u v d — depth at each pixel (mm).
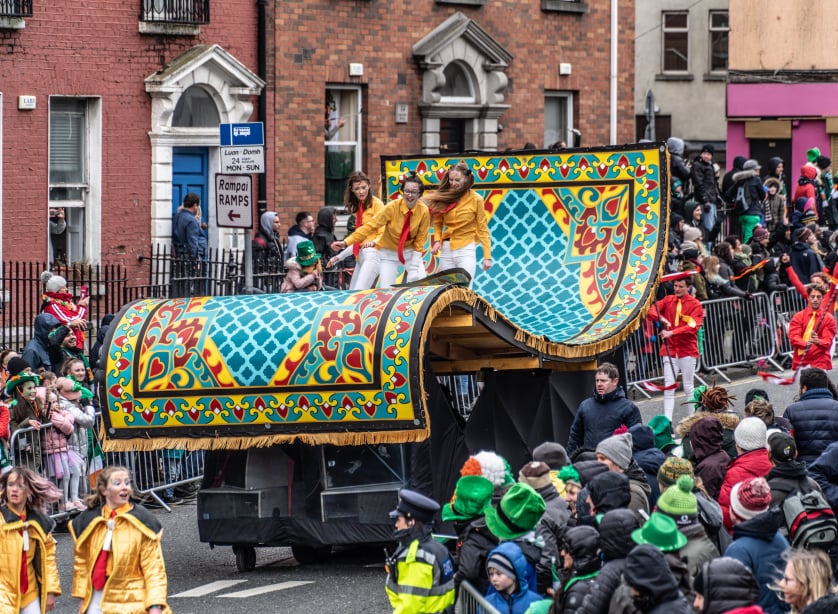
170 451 18125
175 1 26125
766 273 25625
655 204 19250
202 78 26578
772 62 42469
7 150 24016
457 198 17562
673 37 53656
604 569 8516
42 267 23953
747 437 12336
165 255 23734
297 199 28484
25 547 11492
